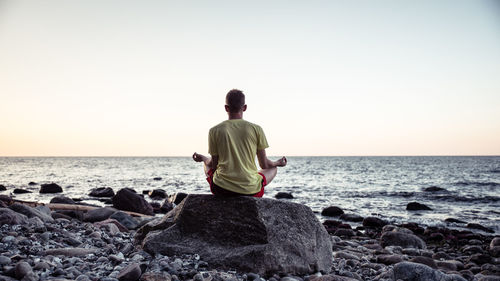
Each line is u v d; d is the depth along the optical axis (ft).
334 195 77.05
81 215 29.58
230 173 13.39
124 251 14.21
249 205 13.32
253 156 13.75
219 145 13.66
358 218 44.96
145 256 13.20
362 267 16.85
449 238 33.22
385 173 171.94
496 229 40.22
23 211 20.68
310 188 94.63
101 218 29.12
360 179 130.93
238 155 13.46
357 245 26.45
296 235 13.39
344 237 33.14
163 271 11.25
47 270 10.57
